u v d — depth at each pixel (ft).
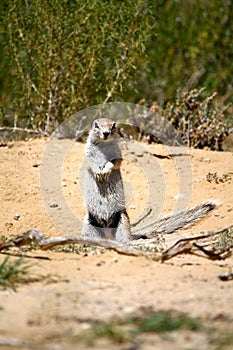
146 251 30.22
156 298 22.79
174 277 25.50
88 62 50.72
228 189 40.75
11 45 50.85
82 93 51.57
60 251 30.30
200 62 62.85
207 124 50.16
